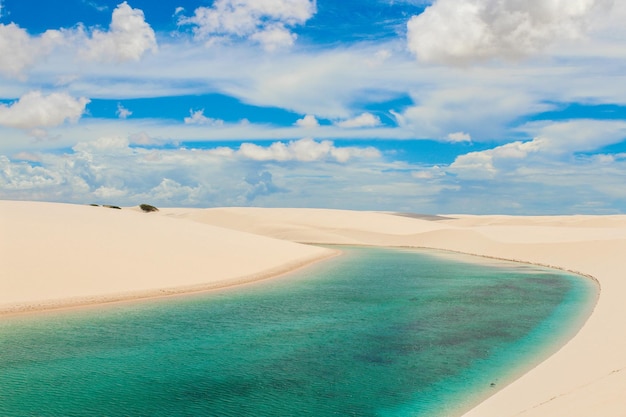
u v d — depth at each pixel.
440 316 23.28
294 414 12.40
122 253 33.25
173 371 15.46
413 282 34.06
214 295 27.72
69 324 20.52
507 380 14.51
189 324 21.25
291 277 35.88
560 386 12.45
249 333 19.97
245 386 14.30
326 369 15.76
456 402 13.02
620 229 69.69
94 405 12.88
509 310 24.56
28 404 12.88
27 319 20.92
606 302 24.61
